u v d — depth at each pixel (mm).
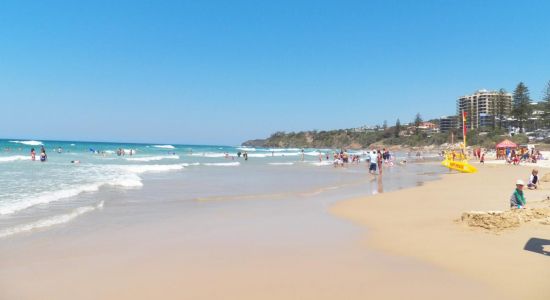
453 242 7277
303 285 5332
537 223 7938
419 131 168625
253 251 7121
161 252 7078
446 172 29359
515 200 9430
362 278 5570
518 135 104125
